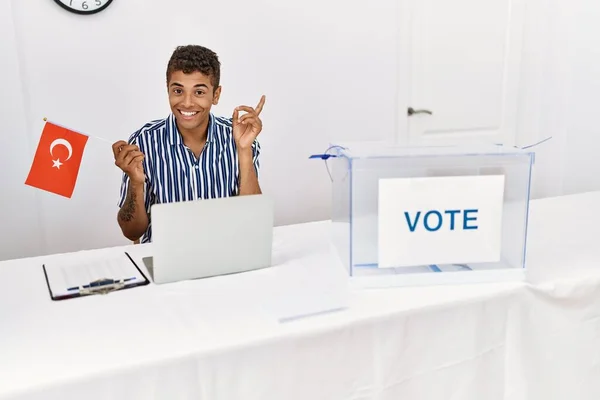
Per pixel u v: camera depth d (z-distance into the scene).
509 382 1.09
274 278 1.14
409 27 2.75
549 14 3.08
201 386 0.86
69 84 2.10
